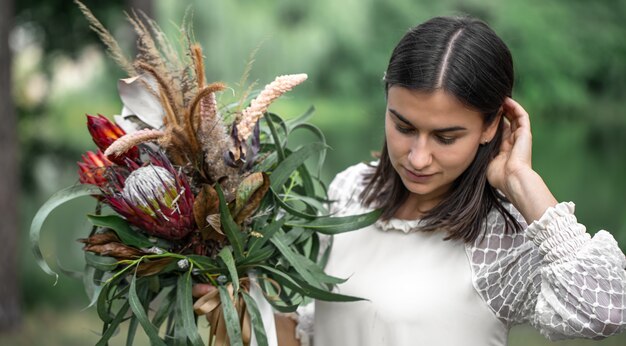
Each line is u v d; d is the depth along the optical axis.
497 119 1.64
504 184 1.63
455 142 1.56
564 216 1.54
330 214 1.71
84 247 1.56
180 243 1.60
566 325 1.50
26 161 7.82
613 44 19.59
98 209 1.65
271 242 1.67
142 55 1.60
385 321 1.71
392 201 1.77
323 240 1.88
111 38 1.59
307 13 20.30
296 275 1.69
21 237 7.67
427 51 1.53
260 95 1.56
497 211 1.69
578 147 13.44
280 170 1.66
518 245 1.67
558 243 1.53
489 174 1.66
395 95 1.55
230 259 1.55
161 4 15.22
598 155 12.48
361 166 1.94
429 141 1.56
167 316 1.68
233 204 1.58
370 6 20.75
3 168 5.31
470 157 1.59
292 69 19.75
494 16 19.19
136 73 1.62
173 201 1.51
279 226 1.61
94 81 13.70
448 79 1.51
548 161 11.96
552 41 19.20
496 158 1.67
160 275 1.66
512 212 1.71
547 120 18.41
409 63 1.53
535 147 13.39
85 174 1.62
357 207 1.85
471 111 1.54
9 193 5.37
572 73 19.27
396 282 1.72
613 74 19.64
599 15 19.70
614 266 1.51
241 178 1.60
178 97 1.56
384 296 1.72
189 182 1.58
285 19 20.00
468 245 1.68
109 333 1.60
